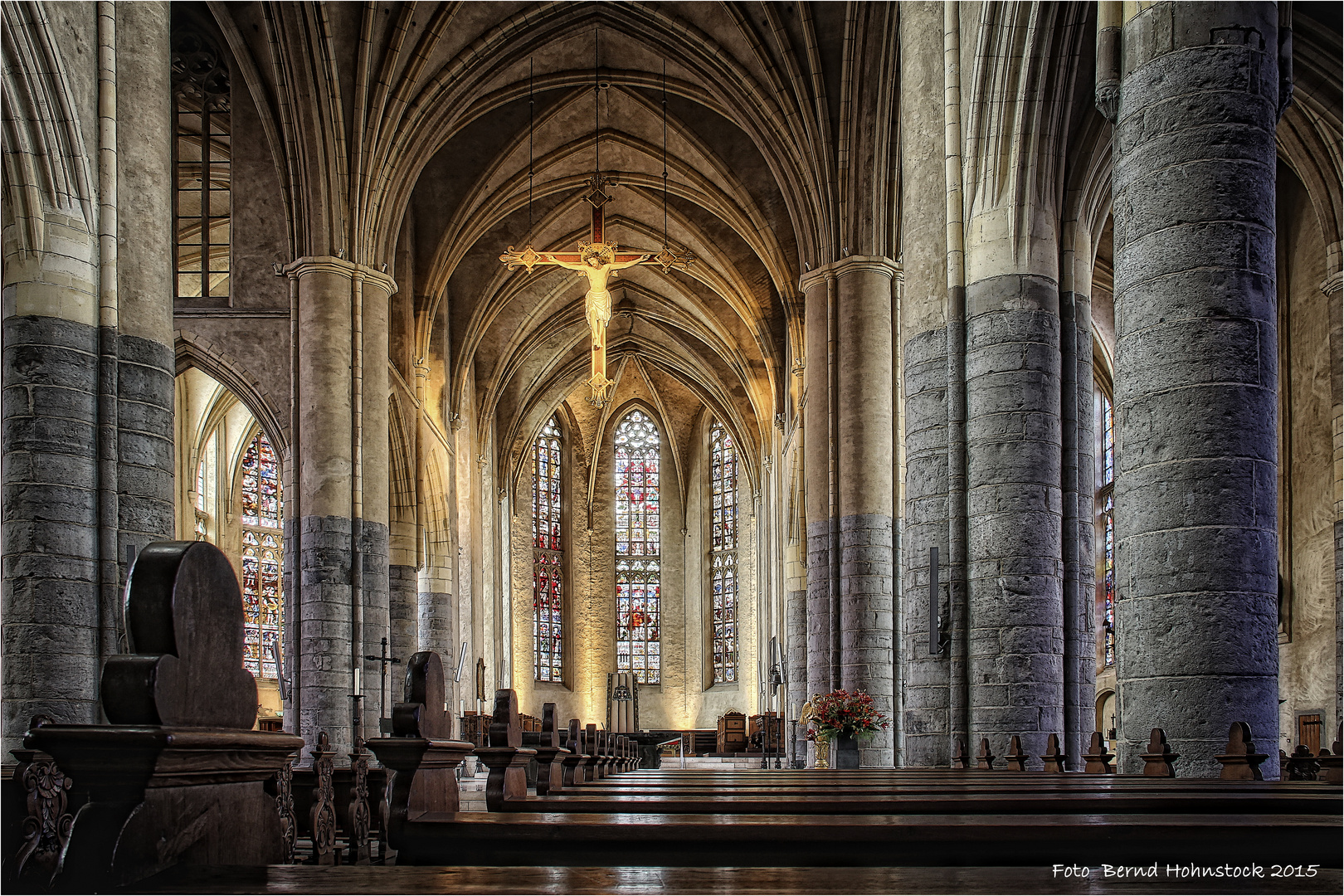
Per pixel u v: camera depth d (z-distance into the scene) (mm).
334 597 22172
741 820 4469
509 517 48625
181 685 2822
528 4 25828
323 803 6094
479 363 41281
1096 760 10836
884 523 23359
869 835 4160
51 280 12930
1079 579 13523
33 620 12469
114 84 13773
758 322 37312
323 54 22766
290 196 23453
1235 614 7855
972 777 9453
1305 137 19500
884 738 22484
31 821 3098
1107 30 9023
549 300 40719
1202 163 8258
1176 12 8469
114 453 13352
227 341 23766
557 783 7145
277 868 3016
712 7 25750
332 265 23203
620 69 28859
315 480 22500
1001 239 13648
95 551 13102
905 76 15758
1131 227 8594
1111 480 29938
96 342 13359
